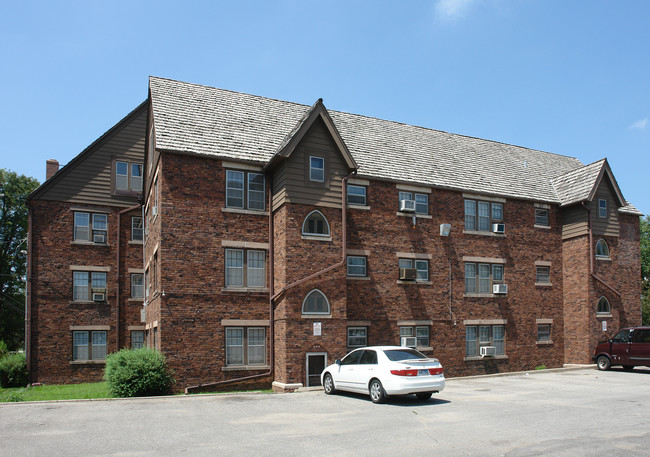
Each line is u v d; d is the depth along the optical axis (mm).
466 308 26062
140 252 28547
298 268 20750
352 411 14328
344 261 21641
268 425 12492
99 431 11914
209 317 20578
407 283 24625
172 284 20125
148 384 18281
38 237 26781
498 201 27953
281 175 21422
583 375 23672
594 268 28594
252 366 21000
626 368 25812
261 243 21891
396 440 10859
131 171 29094
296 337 20281
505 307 27250
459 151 29922
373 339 23406
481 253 26906
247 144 22719
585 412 14117
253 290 21422
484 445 10430
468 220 26969
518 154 32844
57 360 26281
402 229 24859
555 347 28609
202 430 11969
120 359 18625
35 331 26125
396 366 15352
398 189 25109
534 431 11703
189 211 20797
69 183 27703
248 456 9680
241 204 21875
